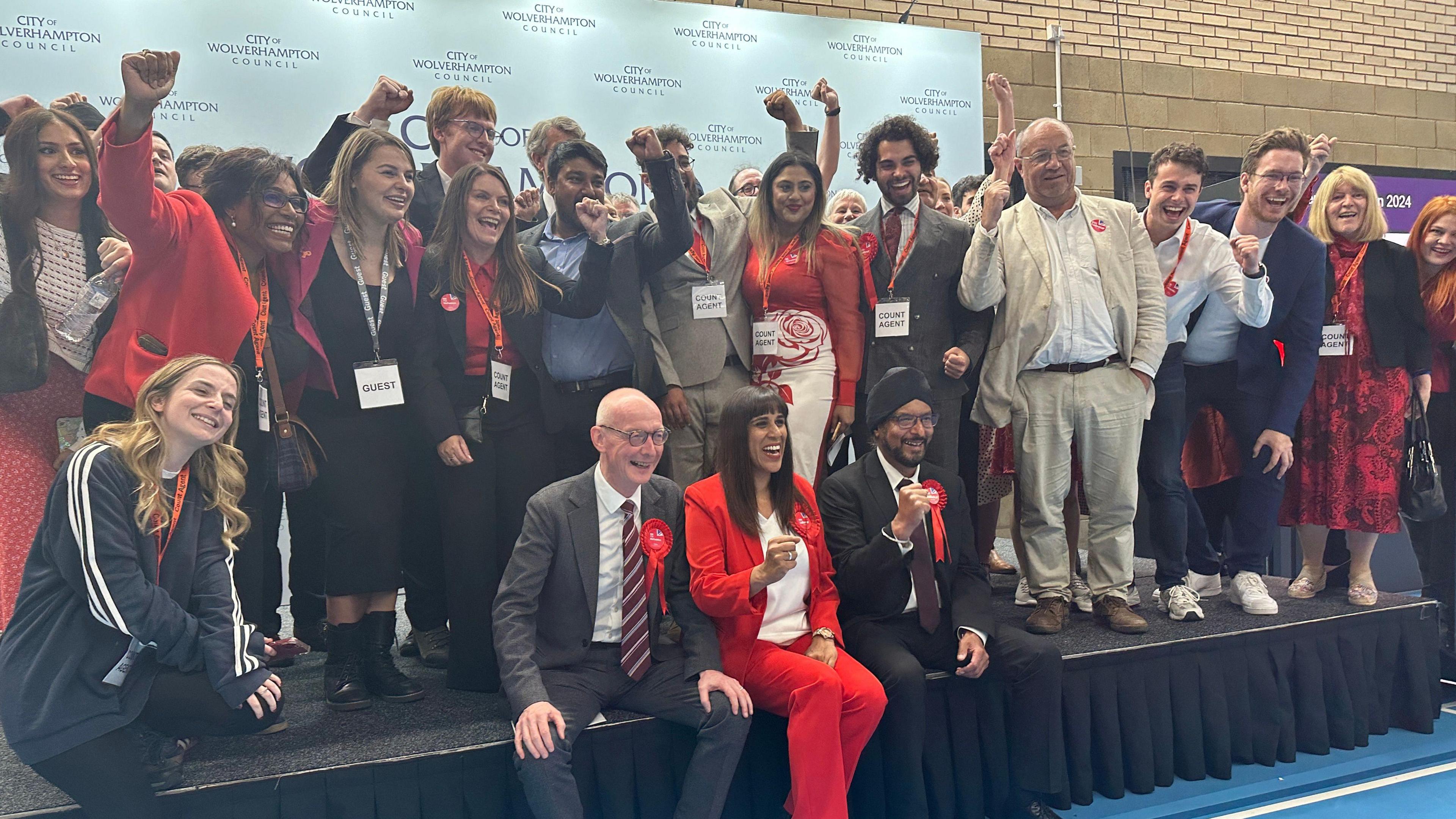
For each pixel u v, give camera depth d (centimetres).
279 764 202
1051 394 288
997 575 396
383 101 275
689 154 376
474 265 255
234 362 235
